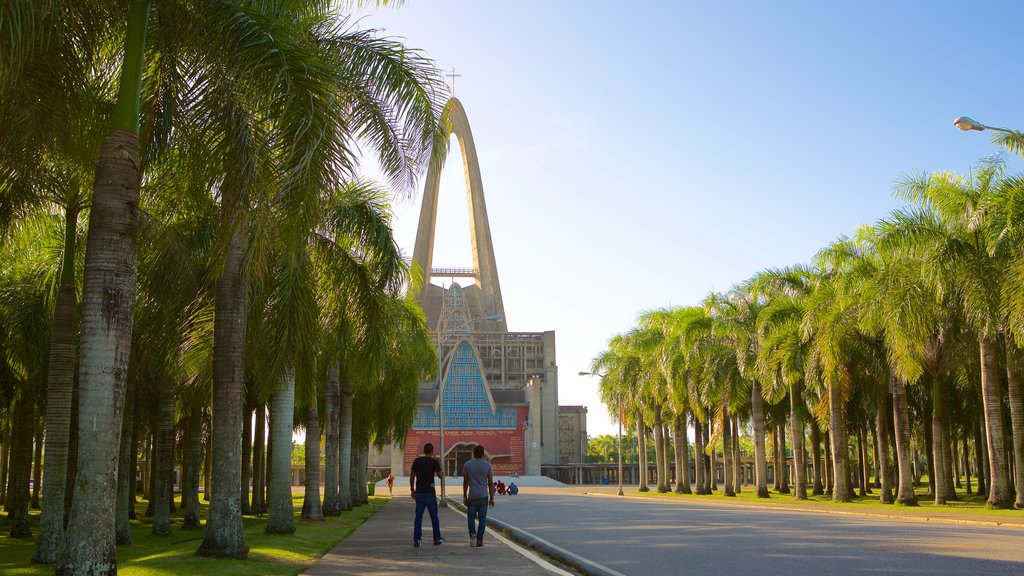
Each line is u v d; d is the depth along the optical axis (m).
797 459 59.56
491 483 18.84
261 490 44.62
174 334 22.77
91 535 11.41
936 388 49.09
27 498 31.91
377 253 24.28
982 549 16.55
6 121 14.00
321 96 12.54
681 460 82.19
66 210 20.28
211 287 21.81
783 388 58.06
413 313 41.03
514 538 22.95
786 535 21.56
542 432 167.12
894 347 40.91
